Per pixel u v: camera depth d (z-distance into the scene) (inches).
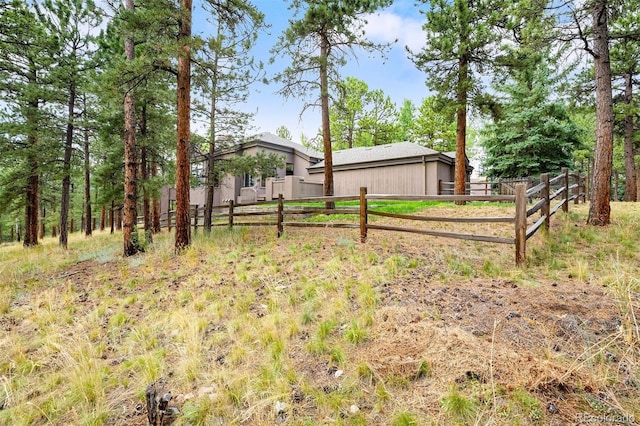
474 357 87.7
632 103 505.0
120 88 281.6
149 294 183.3
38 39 414.0
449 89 454.6
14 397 98.6
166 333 133.5
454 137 1135.6
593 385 76.8
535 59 391.9
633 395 73.9
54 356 122.0
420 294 138.7
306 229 330.0
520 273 158.4
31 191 507.2
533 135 590.2
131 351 121.3
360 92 1061.1
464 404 73.4
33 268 285.9
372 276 166.6
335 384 89.5
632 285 129.2
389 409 78.2
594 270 158.1
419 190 617.0
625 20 402.0
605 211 255.9
